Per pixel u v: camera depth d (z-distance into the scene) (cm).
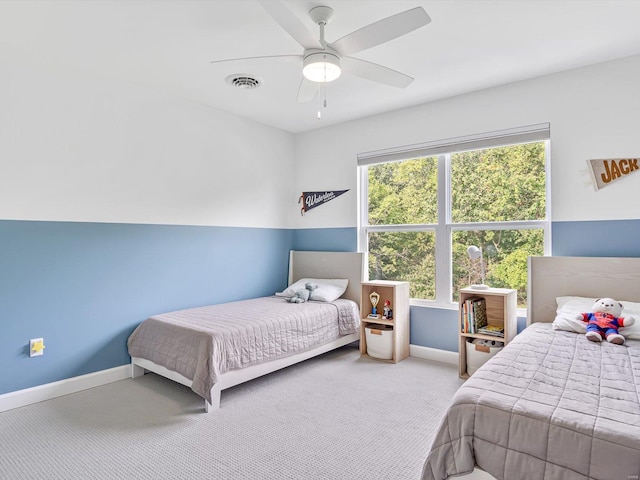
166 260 343
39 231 271
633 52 268
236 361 266
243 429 228
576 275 287
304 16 223
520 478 131
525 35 244
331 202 439
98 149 299
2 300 254
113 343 308
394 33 189
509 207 331
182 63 281
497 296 323
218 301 385
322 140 448
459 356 317
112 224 308
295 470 188
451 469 147
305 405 262
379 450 205
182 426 232
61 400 270
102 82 302
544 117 306
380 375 320
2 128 254
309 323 329
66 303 283
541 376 170
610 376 170
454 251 360
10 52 257
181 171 354
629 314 243
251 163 420
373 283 370
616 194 278
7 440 215
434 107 363
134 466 191
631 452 116
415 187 386
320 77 220
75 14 218
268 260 440
